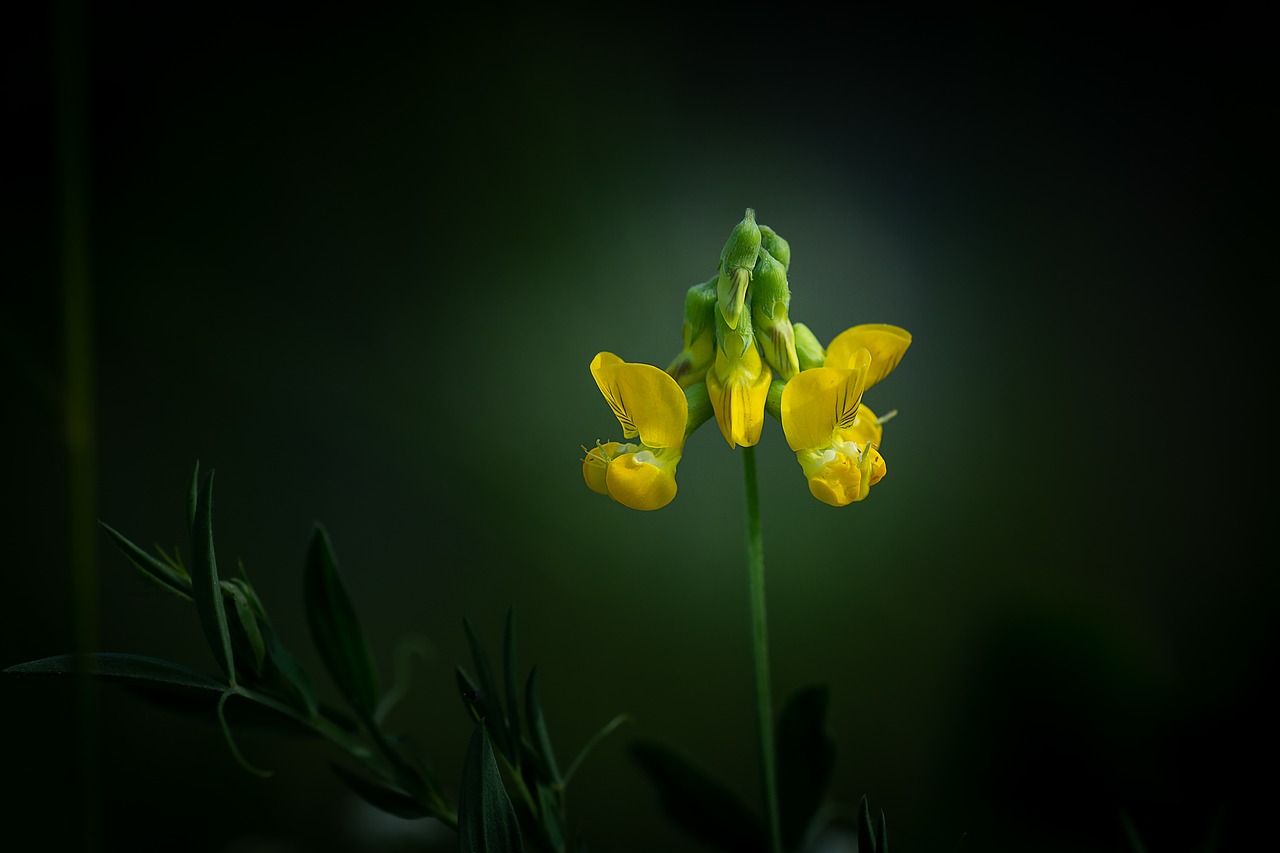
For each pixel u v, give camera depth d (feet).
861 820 1.03
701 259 1.79
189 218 1.70
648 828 1.61
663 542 1.74
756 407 1.10
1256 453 1.78
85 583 1.01
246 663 1.06
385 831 1.41
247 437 1.68
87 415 1.01
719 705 1.70
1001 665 1.70
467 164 1.79
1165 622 1.74
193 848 1.48
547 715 1.67
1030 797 1.61
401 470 1.72
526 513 1.73
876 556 1.76
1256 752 1.57
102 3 1.66
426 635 1.68
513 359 1.77
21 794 1.43
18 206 1.54
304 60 1.76
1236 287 1.80
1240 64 1.78
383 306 1.75
